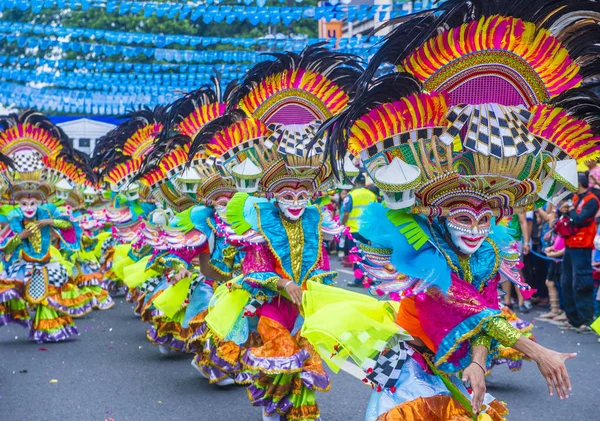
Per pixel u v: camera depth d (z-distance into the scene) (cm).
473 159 331
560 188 356
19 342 920
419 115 327
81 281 1120
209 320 545
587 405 594
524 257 1058
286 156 514
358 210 1183
